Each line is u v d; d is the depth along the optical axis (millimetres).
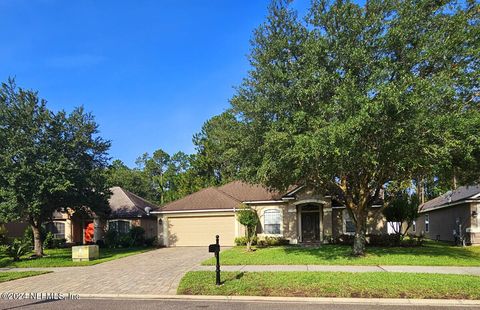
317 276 12539
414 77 14086
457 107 14906
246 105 16953
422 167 15953
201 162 43312
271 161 16062
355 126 13219
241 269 14977
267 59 16750
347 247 22672
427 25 15805
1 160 21562
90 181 24094
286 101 16141
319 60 15789
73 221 34906
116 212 33781
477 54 14828
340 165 14906
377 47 15617
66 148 23406
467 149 13891
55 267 18703
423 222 40062
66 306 10281
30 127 22172
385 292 10555
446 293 10391
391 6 15984
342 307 9609
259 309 9508
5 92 22422
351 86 14266
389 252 19891
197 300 10703
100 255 23812
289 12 16844
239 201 29250
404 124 13664
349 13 15734
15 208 21500
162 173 79125
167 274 14773
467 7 16234
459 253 19516
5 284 13977
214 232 29453
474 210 25656
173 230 30156
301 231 27875
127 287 12562
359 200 18734
